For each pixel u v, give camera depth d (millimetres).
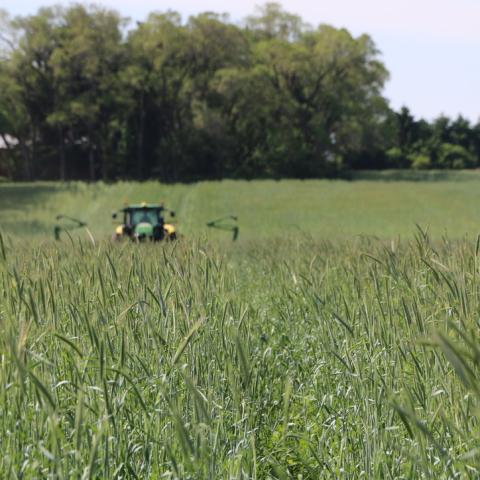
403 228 169625
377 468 15859
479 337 16172
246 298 34594
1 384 15352
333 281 31156
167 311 20156
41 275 21312
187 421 17188
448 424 14297
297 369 24281
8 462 14547
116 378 17281
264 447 19094
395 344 18891
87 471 11898
